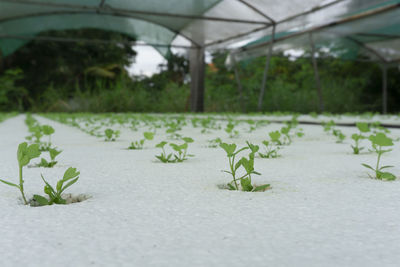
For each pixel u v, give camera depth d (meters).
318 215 0.96
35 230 0.85
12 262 0.65
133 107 17.73
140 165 1.92
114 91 18.25
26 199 1.20
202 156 2.30
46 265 0.64
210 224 0.89
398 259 0.66
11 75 20.78
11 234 0.82
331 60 22.36
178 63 24.05
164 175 1.62
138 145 2.84
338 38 14.50
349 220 0.92
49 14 13.77
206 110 18.73
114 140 3.54
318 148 2.71
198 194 1.24
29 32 14.97
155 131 4.81
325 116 11.84
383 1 8.94
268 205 1.08
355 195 1.20
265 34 13.47
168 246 0.74
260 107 13.79
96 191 1.30
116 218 0.95
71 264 0.64
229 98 20.83
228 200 1.15
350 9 9.77
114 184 1.43
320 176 1.57
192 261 0.65
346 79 21.19
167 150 2.68
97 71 20.81
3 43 15.57
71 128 5.87
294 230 0.84
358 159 2.10
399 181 1.45
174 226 0.88
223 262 0.65
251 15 12.66
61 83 21.56
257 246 0.73
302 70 23.84
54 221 0.92
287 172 1.67
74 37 21.66
